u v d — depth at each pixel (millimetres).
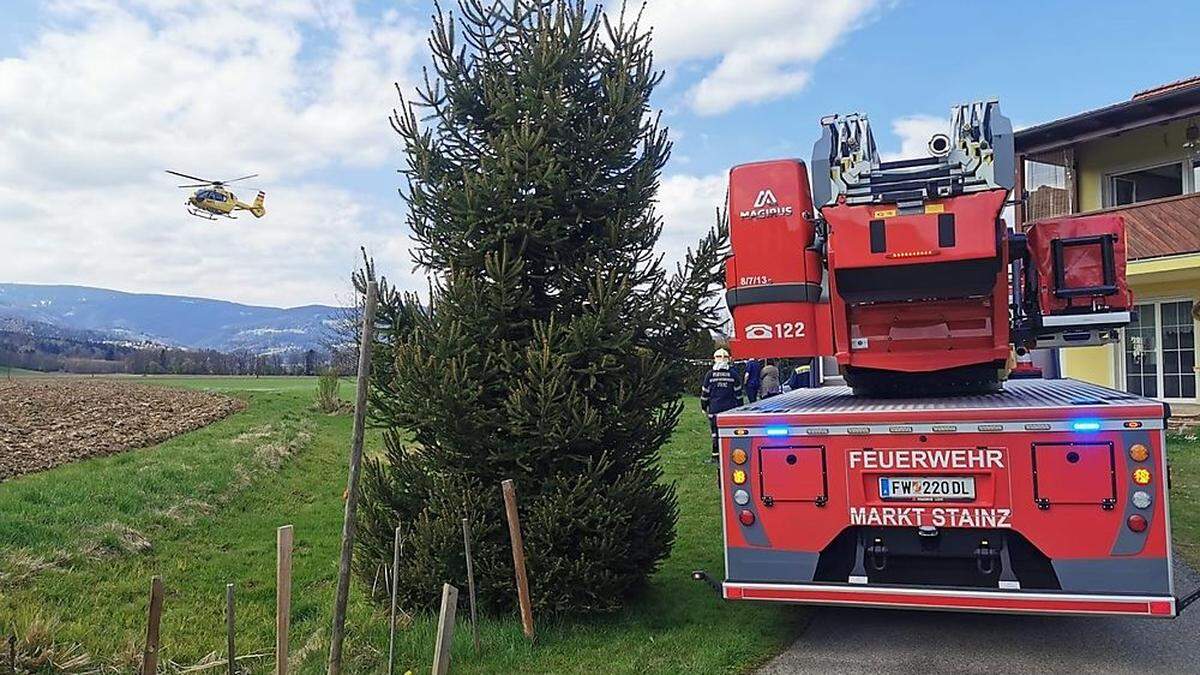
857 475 5492
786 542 5621
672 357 6641
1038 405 5254
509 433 6145
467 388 5945
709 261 6582
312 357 53250
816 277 6395
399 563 6266
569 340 6117
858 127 5902
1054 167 19719
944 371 6371
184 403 23891
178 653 5711
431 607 6320
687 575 7723
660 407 6562
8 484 9812
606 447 6301
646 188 6691
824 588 5484
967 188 5645
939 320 6211
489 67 6668
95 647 5664
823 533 5551
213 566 8156
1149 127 17172
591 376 6094
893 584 5543
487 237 6277
